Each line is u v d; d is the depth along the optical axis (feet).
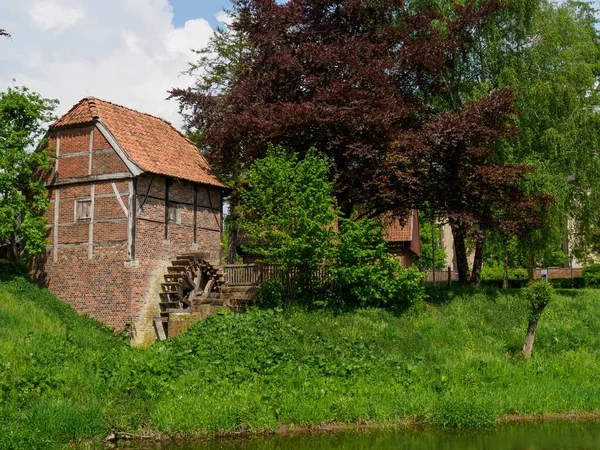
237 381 54.08
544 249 93.76
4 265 81.56
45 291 79.71
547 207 86.48
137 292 77.51
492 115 81.61
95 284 79.10
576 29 96.68
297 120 81.82
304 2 93.76
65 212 81.97
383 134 82.89
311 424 47.21
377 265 77.66
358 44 88.12
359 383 53.98
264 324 67.62
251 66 95.30
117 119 84.89
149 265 79.66
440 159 82.94
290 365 56.95
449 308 79.25
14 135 77.82
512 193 85.66
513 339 70.33
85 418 44.62
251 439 44.55
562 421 49.83
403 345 66.13
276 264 82.07
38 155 80.64
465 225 80.48
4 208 75.25
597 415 51.47
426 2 99.60
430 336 69.87
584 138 91.35
